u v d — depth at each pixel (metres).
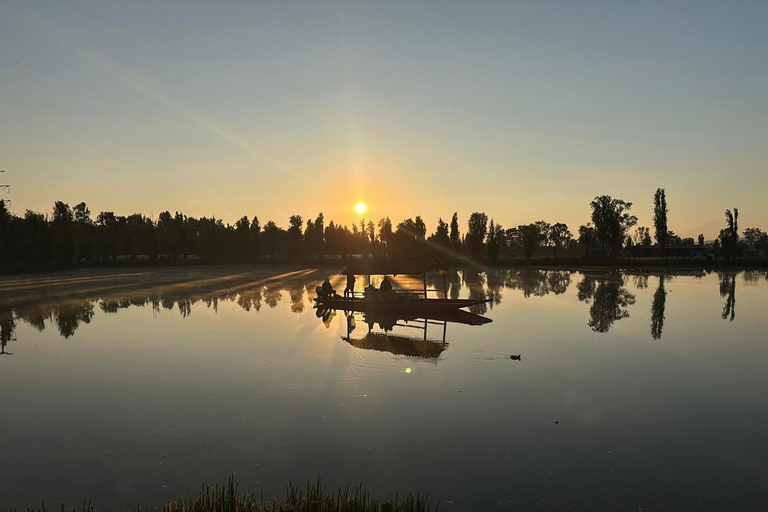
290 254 129.38
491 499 9.60
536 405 14.94
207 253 126.25
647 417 14.04
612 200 127.88
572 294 47.97
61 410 14.77
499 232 128.62
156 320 31.73
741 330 27.91
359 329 28.33
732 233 121.69
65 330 28.23
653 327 28.86
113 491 9.95
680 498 9.70
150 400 15.59
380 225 145.62
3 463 11.28
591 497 9.71
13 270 84.62
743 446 12.12
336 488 9.95
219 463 11.16
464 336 25.98
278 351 22.38
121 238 131.62
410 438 12.47
